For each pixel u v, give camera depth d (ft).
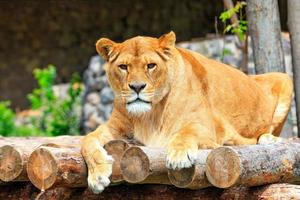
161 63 30.35
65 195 31.01
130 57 30.17
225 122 33.06
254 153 28.02
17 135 71.00
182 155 27.61
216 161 27.27
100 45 31.17
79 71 90.58
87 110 70.49
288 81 38.27
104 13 87.97
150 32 86.07
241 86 34.78
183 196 29.17
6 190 32.35
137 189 30.01
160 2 84.99
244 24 46.57
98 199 30.42
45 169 28.48
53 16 89.86
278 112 37.65
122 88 30.25
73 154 29.01
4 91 91.97
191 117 31.12
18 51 91.81
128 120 31.60
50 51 91.04
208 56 62.49
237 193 28.63
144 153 27.53
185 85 31.19
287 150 29.63
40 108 78.84
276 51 41.09
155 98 30.35
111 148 28.96
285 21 63.26
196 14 81.87
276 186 28.48
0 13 89.92
